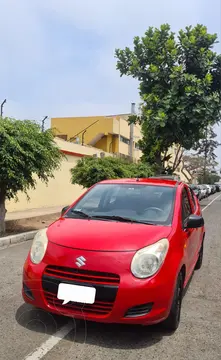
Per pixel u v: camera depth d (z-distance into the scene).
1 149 8.44
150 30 21.50
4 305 4.52
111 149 35.78
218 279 6.23
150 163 25.66
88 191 5.36
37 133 9.48
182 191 5.32
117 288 3.43
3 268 6.36
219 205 26.64
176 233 4.16
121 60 21.86
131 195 5.04
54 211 16.56
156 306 3.51
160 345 3.63
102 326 3.98
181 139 21.84
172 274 3.69
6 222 11.77
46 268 3.71
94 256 3.55
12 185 9.05
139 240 3.76
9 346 3.48
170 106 19.67
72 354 3.37
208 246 9.46
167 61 20.80
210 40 20.95
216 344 3.70
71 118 35.88
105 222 4.36
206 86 19.69
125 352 3.46
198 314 4.52
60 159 10.48
